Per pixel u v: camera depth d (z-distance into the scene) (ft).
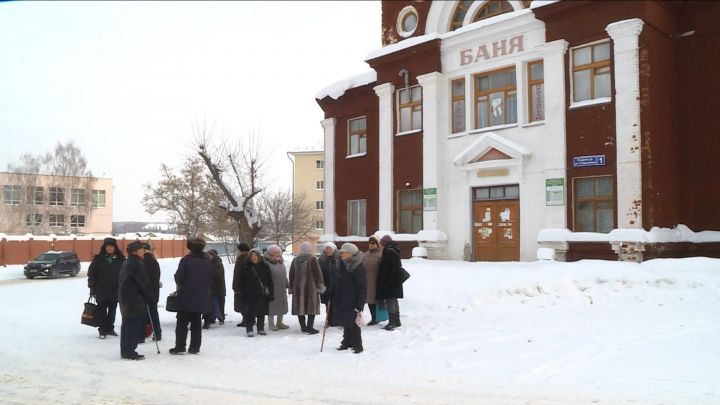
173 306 31.50
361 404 20.97
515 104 63.62
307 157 240.12
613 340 30.09
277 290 38.86
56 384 24.73
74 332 39.42
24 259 153.48
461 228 66.69
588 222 56.49
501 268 52.16
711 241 54.34
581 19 56.70
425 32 73.61
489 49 64.90
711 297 40.14
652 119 53.11
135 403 21.58
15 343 35.09
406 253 71.56
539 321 36.86
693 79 56.70
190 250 31.91
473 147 64.54
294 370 26.81
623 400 20.65
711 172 55.31
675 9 57.16
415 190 72.23
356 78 82.69
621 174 53.31
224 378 25.46
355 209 83.61
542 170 59.98
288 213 149.79
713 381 22.82
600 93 56.39
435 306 44.57
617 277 44.98
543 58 59.93
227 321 44.04
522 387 22.84
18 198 242.99
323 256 39.78
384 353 29.91
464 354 28.94
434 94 68.80
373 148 80.59
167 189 153.48
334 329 39.17
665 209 54.19
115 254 37.29
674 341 29.19
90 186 263.29
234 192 85.97
